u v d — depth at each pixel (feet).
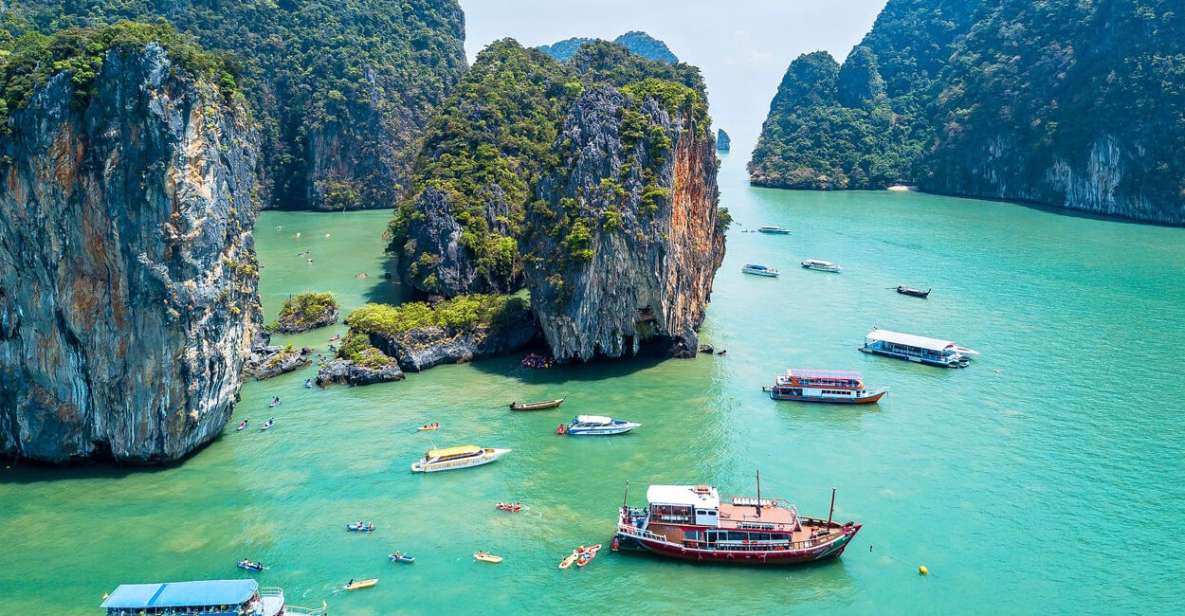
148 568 227.40
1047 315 474.90
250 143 350.43
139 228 264.93
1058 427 322.34
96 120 263.70
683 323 405.59
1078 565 233.96
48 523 247.91
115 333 269.64
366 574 226.38
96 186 263.70
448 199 490.08
